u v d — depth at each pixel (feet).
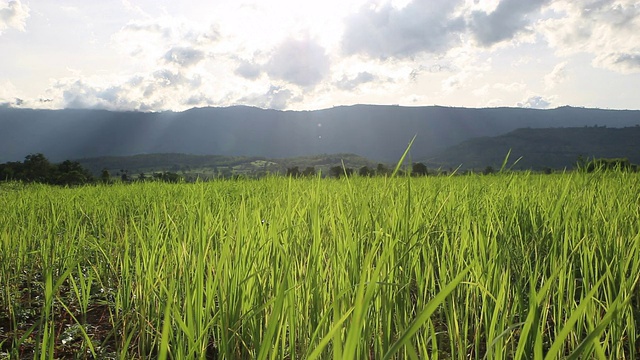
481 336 11.95
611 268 12.66
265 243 10.44
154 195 32.32
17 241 20.52
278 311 5.56
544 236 14.48
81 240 18.30
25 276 20.57
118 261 17.22
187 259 11.18
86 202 31.09
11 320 15.92
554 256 11.14
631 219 15.11
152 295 12.44
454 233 13.24
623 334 10.17
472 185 21.30
